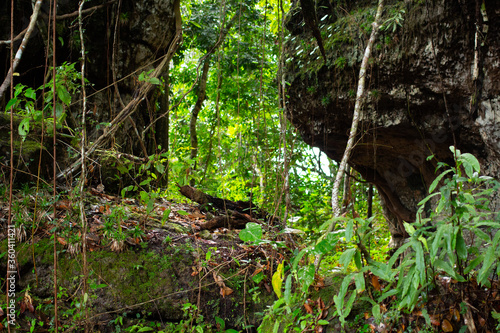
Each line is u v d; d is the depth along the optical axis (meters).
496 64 4.17
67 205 3.37
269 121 5.14
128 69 5.30
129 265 3.12
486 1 4.00
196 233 3.80
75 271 2.97
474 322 2.38
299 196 5.98
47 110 3.12
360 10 5.16
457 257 2.37
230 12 7.57
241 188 6.33
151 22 5.39
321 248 2.20
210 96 10.38
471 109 4.44
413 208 6.37
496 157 4.50
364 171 6.49
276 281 2.30
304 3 2.89
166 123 6.02
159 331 2.88
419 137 5.23
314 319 2.71
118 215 3.30
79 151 3.74
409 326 2.44
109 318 2.90
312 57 5.47
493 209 4.32
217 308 3.09
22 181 3.52
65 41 4.79
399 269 2.21
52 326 2.77
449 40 4.36
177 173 3.27
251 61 7.64
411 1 4.59
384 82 4.88
